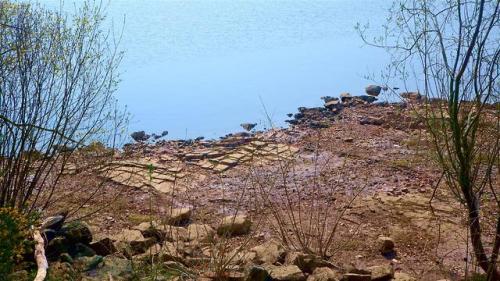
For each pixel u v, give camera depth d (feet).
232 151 35.19
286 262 20.47
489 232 23.39
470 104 18.17
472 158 18.53
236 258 20.70
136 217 25.46
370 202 27.02
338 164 32.17
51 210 24.54
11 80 19.62
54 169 28.25
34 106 20.03
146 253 20.77
